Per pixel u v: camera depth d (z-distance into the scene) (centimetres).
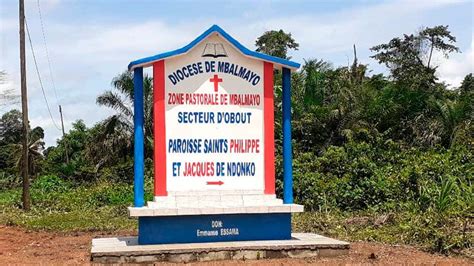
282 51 4331
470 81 4125
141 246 999
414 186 1791
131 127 3475
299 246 1012
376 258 1008
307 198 1919
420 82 3106
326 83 2956
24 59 2370
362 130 2562
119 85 3366
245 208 1053
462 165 1895
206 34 1080
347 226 1427
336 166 2134
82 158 3900
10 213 2119
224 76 1097
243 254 993
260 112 1108
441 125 2669
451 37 4444
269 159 1105
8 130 5906
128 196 2462
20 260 1026
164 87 1073
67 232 1535
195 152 1077
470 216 1327
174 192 1062
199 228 1048
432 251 1080
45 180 3303
